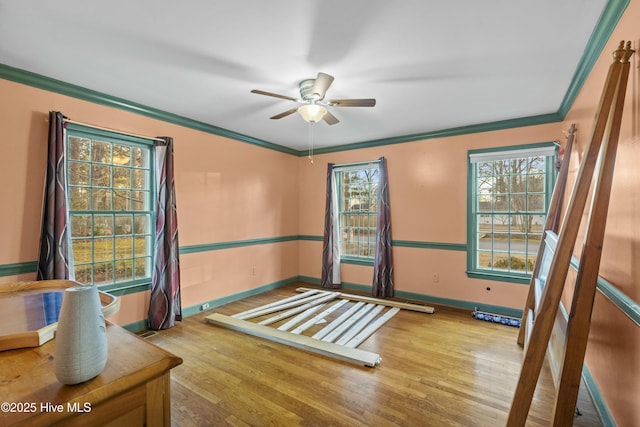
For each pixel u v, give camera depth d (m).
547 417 1.90
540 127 3.51
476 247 4.02
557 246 1.60
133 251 3.32
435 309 3.98
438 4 1.68
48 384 0.84
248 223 4.57
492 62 2.32
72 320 0.83
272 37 2.01
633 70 1.50
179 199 3.65
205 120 3.76
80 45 2.12
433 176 4.24
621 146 1.63
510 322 3.39
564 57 2.23
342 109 3.34
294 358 2.64
